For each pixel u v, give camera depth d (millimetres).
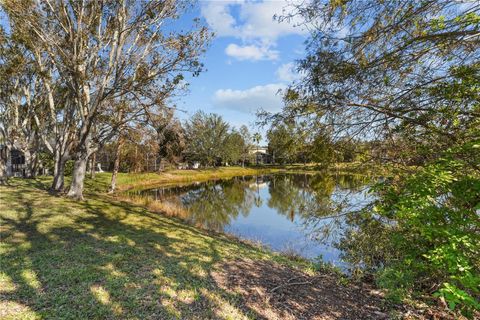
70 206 10352
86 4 11445
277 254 8070
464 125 3336
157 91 11664
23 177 19547
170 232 8344
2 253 5230
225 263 6023
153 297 4086
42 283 4160
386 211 3236
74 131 13391
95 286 4219
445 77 3350
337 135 4352
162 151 24703
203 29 11297
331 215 4887
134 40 12336
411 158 3865
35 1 10781
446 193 2832
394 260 4617
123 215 10094
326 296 5035
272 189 28031
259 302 4418
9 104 16953
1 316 3279
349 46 3592
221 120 51812
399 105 3666
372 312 4574
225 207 18375
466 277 2316
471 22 2777
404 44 3289
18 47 12672
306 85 3932
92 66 11828
